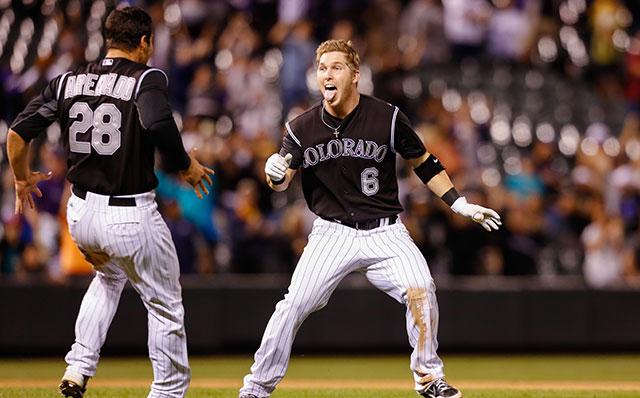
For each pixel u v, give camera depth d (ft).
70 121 46.34
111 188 45.85
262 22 144.77
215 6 140.77
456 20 143.33
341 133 48.73
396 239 49.24
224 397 62.90
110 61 46.83
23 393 63.36
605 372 86.12
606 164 119.96
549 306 100.27
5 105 127.34
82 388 49.52
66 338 93.66
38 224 101.50
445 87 140.15
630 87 147.33
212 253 103.35
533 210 110.42
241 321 97.96
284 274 103.45
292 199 116.26
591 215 113.50
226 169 110.32
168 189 99.71
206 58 132.87
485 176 123.54
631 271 110.11
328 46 48.16
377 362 93.81
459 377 81.97
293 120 49.80
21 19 143.95
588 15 152.56
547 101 143.33
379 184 49.32
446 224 102.78
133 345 95.55
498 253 103.91
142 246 46.09
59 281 94.48
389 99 132.57
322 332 98.17
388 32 140.67
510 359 96.99
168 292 47.44
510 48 144.66
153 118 44.50
